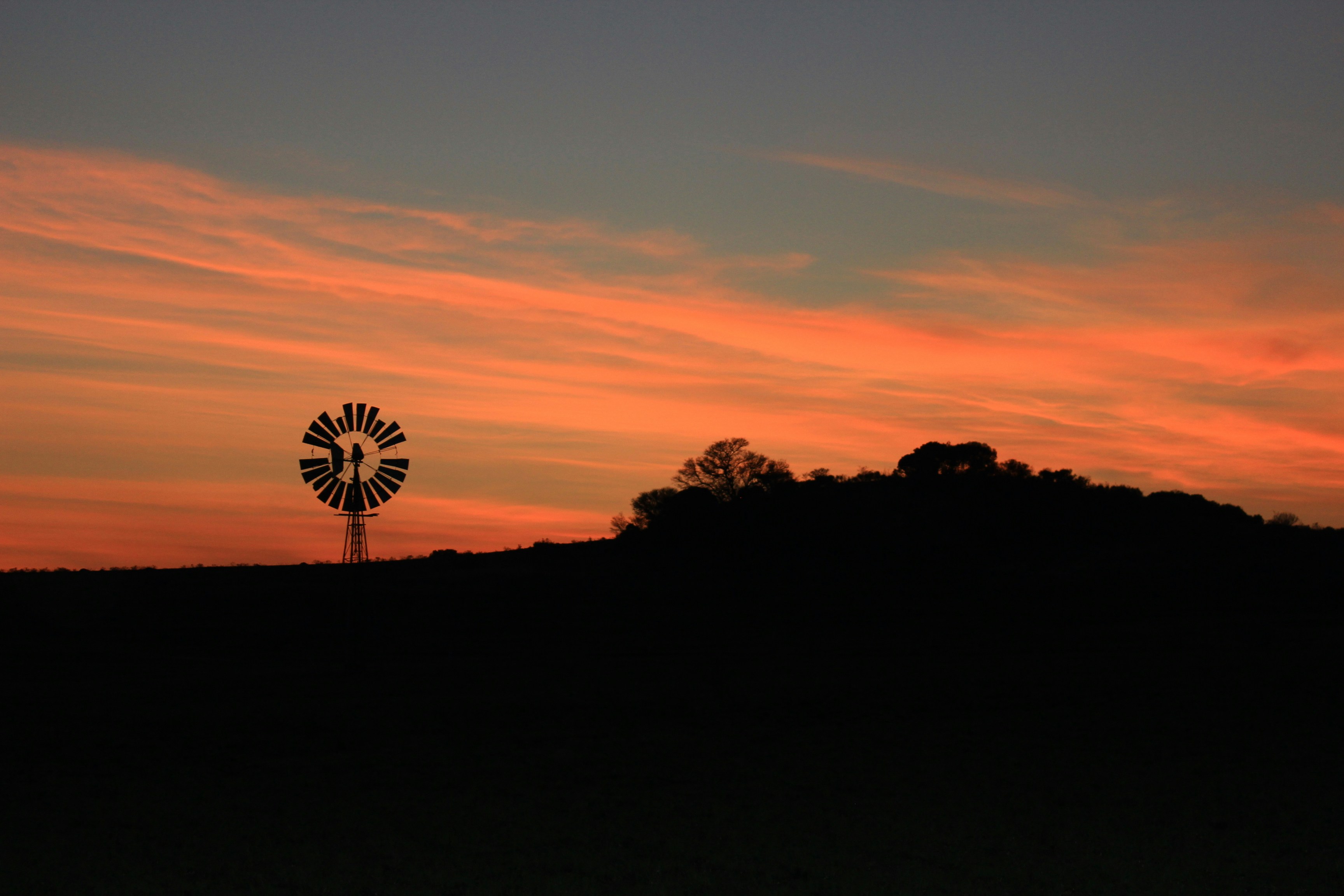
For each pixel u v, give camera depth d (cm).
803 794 1973
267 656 4741
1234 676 3853
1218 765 2253
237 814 1814
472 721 2870
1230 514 11088
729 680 3759
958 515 10712
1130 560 8600
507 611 6662
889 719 2930
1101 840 1620
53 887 1388
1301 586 7338
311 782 2088
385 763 2303
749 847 1584
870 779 2111
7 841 1630
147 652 4909
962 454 12550
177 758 2353
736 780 2109
